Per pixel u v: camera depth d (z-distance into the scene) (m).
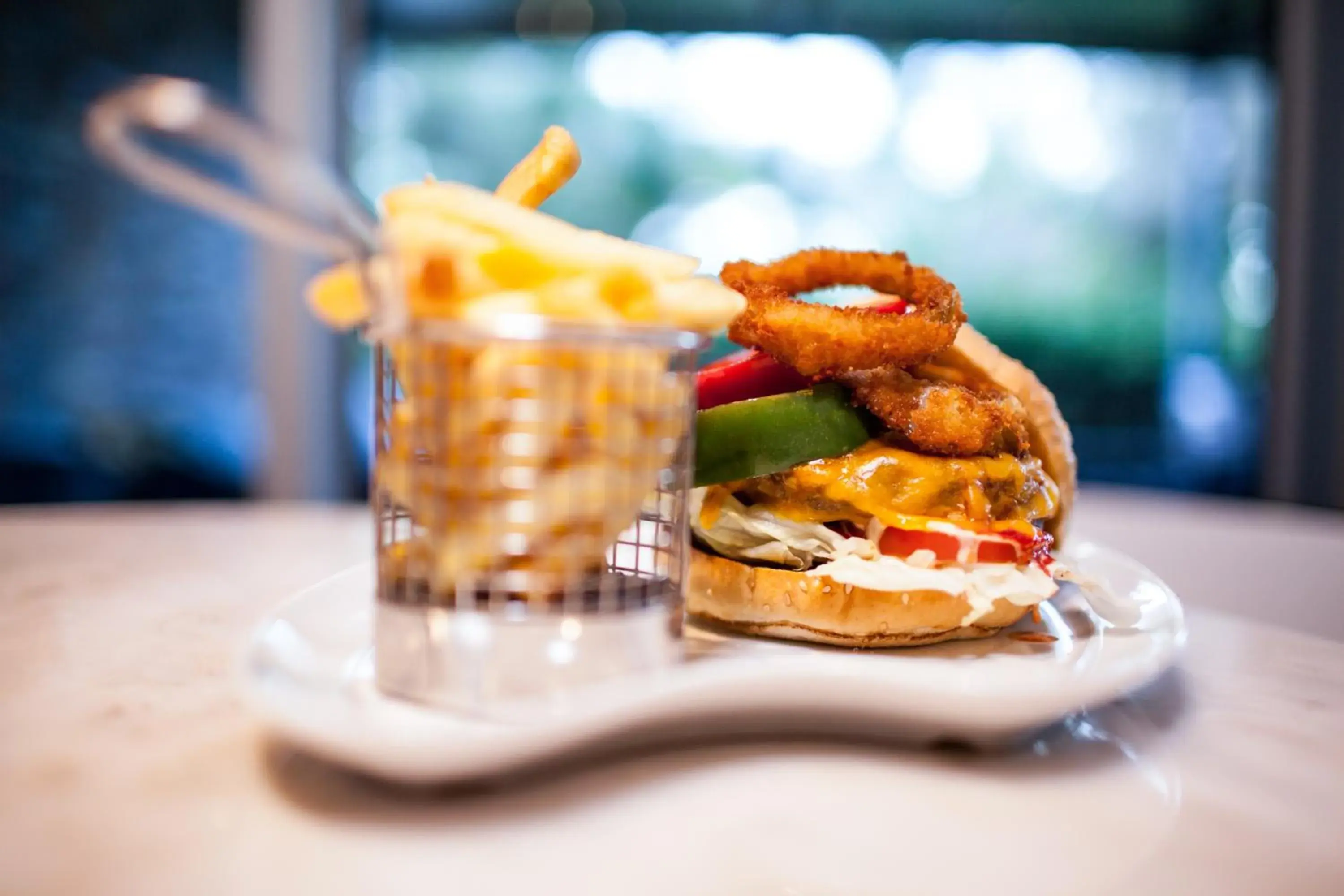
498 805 0.33
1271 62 1.87
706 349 0.38
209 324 1.89
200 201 0.29
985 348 0.50
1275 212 1.86
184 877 0.29
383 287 0.31
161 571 0.65
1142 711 0.42
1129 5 1.84
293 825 0.31
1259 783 0.36
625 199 1.95
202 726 0.37
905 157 1.93
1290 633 0.55
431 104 1.92
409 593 0.35
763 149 1.93
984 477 0.47
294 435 1.80
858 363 0.46
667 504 0.43
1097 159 1.93
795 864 0.30
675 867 0.30
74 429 1.87
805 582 0.45
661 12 1.86
